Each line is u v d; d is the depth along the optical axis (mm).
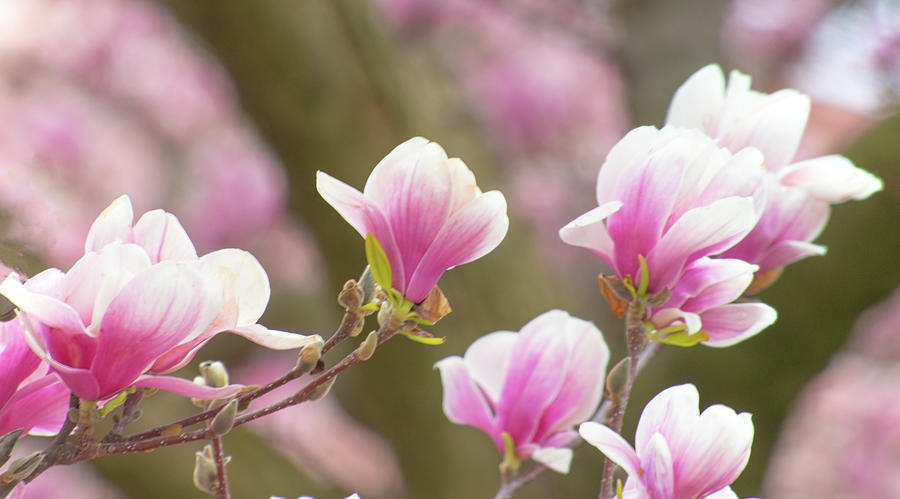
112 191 7082
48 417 1662
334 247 3562
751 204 1672
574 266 5371
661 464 1625
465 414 1811
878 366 6871
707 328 1729
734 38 6418
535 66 7129
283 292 4719
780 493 6578
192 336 1616
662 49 4051
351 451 5871
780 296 2916
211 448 1709
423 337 1667
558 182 7012
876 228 2762
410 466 3551
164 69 7578
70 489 5316
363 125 3451
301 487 3463
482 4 5879
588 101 7270
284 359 5824
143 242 1640
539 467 1794
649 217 1698
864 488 6668
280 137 3424
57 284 1609
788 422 3182
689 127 1783
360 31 3525
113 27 7527
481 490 3428
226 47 3320
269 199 6664
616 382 1694
